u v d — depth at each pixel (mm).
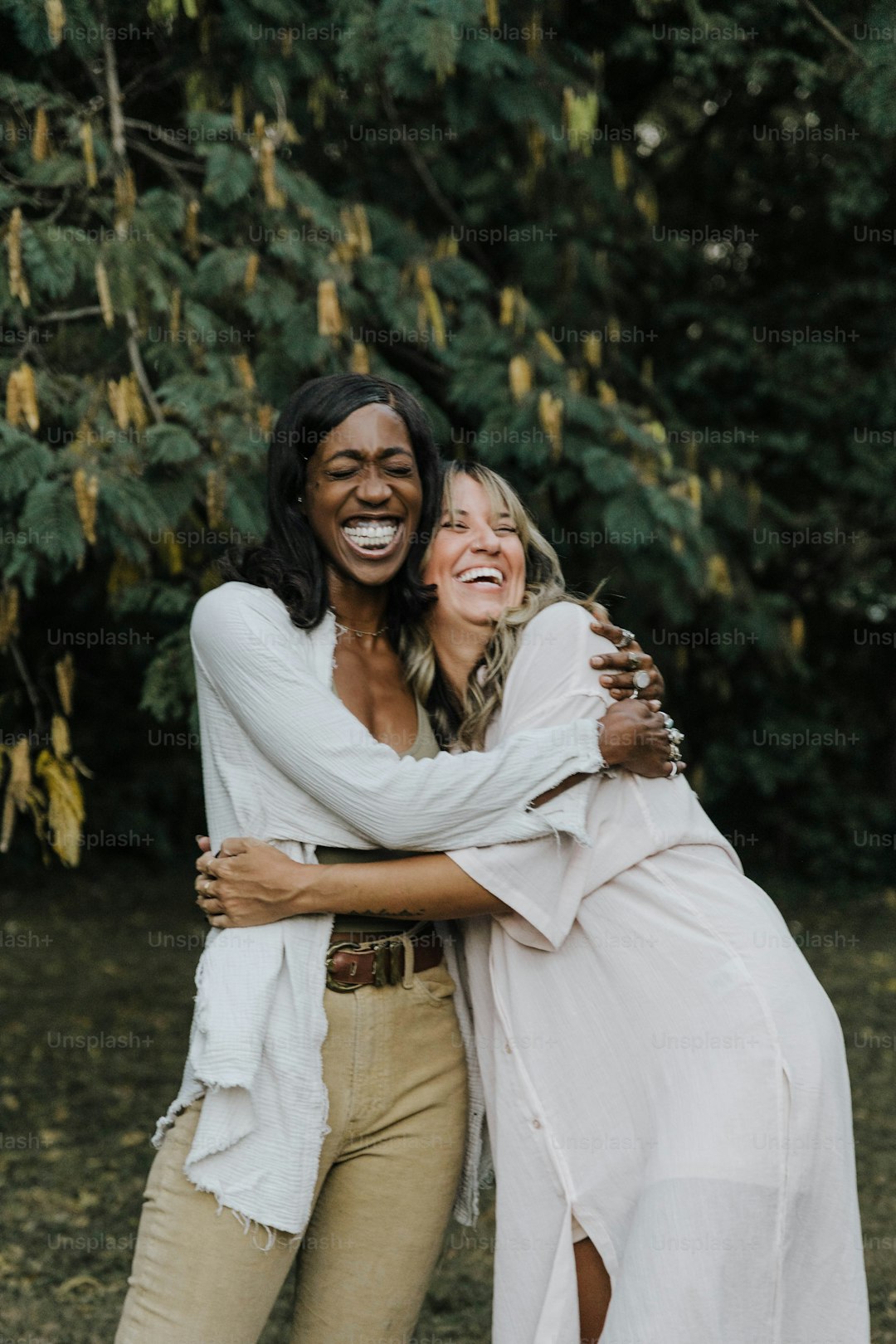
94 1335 3207
